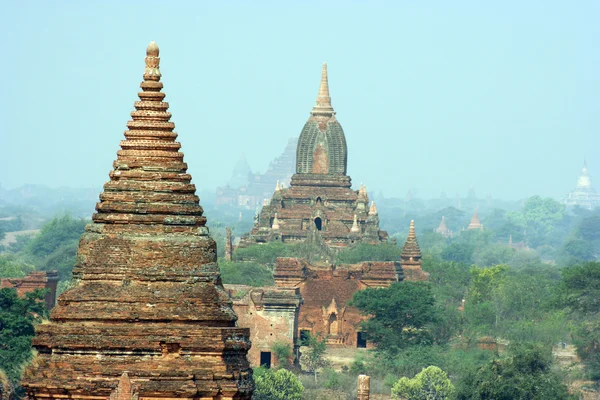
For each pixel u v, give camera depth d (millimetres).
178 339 86625
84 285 87875
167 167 90688
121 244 88438
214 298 88250
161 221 89312
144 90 92000
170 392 85562
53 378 85688
